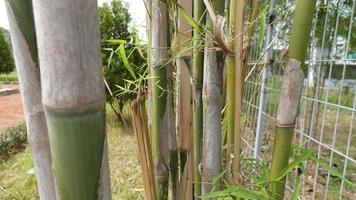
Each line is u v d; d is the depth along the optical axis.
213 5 0.60
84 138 0.35
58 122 0.34
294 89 0.57
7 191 2.24
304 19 0.54
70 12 0.31
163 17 0.66
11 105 7.82
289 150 0.62
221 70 0.64
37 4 0.32
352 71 2.07
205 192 0.70
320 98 1.81
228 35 0.61
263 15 0.67
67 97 0.34
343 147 2.84
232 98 0.63
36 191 2.21
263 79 1.52
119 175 2.41
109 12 4.21
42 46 0.33
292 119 0.60
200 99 0.73
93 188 0.38
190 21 0.57
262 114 1.63
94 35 0.34
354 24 1.75
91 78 0.34
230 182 0.69
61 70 0.33
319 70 1.68
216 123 0.66
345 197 1.87
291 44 0.56
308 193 1.94
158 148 0.75
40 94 0.43
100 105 0.36
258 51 1.46
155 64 0.69
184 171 0.80
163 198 0.78
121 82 3.30
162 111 0.73
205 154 0.68
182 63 0.73
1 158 3.22
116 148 3.10
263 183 0.71
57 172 0.37
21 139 3.74
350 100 2.50
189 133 0.77
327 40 1.70
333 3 1.63
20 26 0.41
